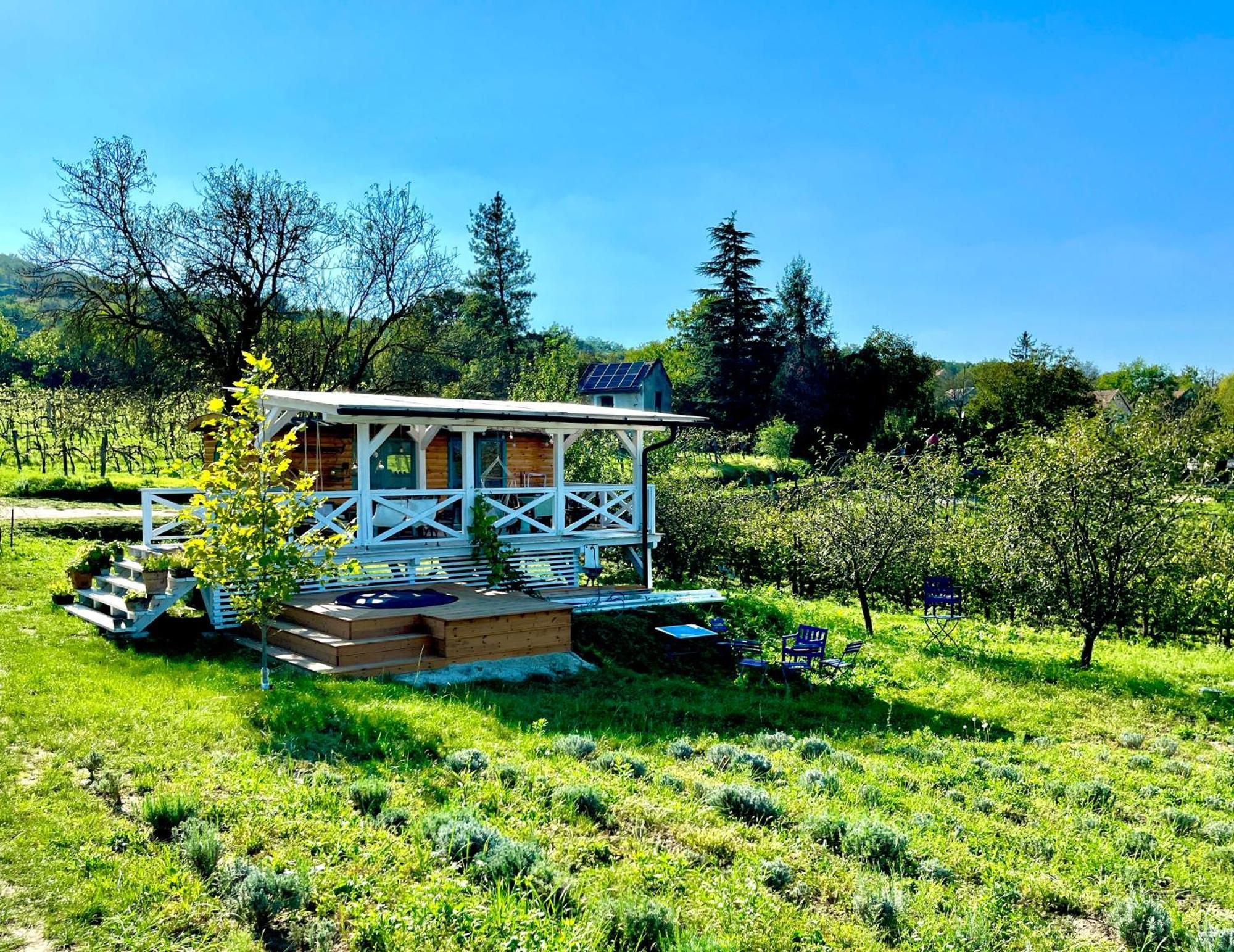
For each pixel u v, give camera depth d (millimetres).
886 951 5094
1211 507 18078
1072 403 58531
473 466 16453
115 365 33906
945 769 9367
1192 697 13422
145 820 5863
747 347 65375
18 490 24703
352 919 4875
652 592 17531
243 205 29406
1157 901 5914
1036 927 5664
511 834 6137
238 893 4973
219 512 9477
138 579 12844
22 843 5492
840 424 64000
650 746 9195
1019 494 16609
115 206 28141
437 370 35906
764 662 13719
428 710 9289
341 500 16047
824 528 18469
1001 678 14438
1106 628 19391
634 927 4953
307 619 12562
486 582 16172
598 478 25141
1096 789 8656
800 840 6680
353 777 7020
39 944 4504
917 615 21109
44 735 7445
